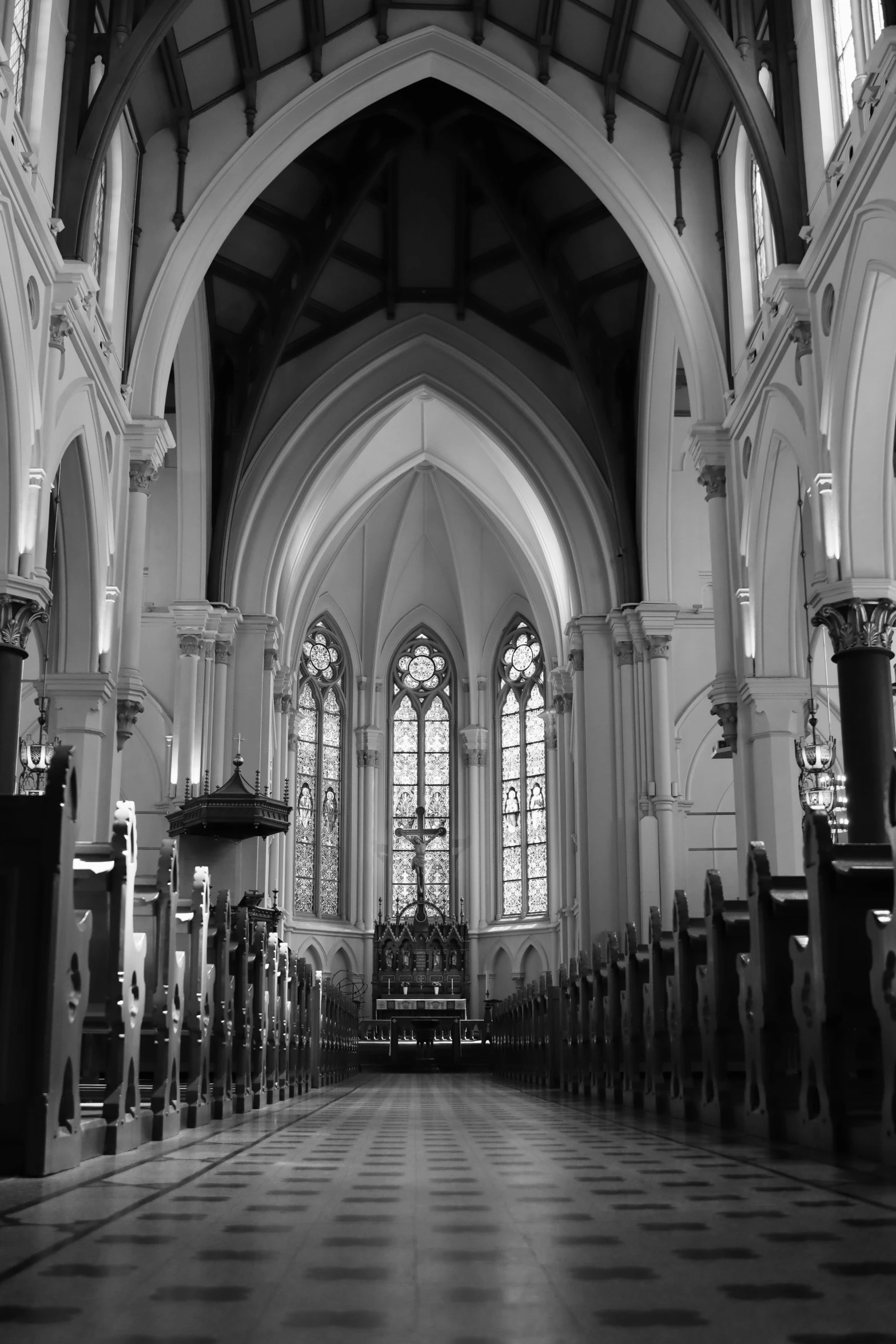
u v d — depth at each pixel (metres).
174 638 27.08
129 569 17.88
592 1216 4.38
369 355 26.72
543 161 22.72
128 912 6.95
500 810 35.88
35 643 26.66
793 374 15.52
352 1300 3.06
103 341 16.83
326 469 26.89
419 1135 8.32
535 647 35.66
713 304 19.22
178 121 19.27
